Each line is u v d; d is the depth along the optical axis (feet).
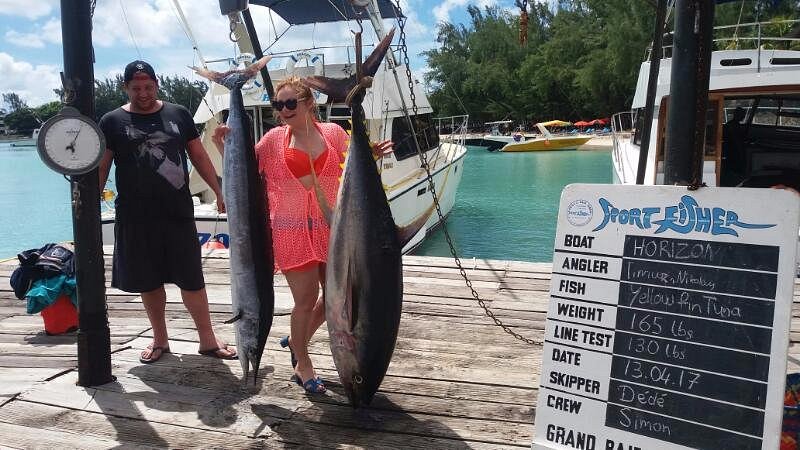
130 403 10.12
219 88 30.04
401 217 30.53
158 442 8.94
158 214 11.18
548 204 54.65
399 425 9.36
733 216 6.24
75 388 10.69
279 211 9.52
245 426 9.36
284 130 9.71
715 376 6.22
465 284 17.26
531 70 189.88
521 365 11.61
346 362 8.71
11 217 57.77
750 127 27.20
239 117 9.20
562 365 7.08
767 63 21.91
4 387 10.78
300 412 9.80
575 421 6.92
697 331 6.37
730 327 6.20
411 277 18.06
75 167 9.87
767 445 5.91
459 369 11.43
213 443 8.91
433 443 8.86
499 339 13.08
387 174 30.22
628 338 6.74
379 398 10.24
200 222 25.53
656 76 14.73
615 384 6.75
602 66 157.38
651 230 6.72
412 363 11.73
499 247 37.93
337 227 8.52
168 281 11.68
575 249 7.14
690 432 6.28
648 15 147.23
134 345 12.88
